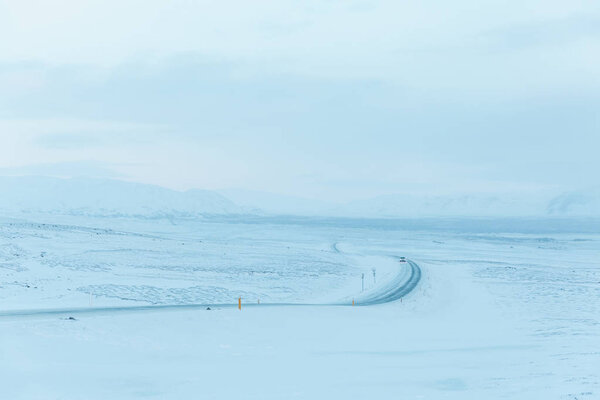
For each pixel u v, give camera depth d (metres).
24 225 112.56
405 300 59.91
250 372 22.52
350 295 64.62
